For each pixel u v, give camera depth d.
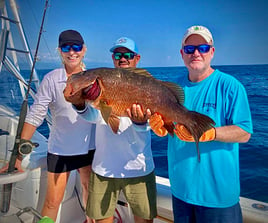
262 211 2.10
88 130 2.47
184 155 1.91
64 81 2.33
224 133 1.67
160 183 2.83
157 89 1.91
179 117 1.84
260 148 7.55
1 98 2.60
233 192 1.79
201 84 1.92
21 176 1.81
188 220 1.92
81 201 2.88
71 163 2.42
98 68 1.93
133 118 1.96
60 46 2.36
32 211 1.82
